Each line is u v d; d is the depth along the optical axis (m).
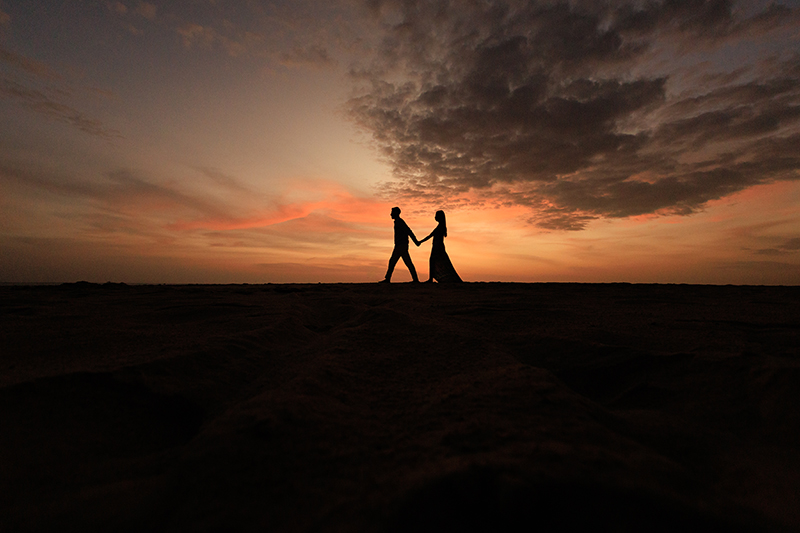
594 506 0.61
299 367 1.56
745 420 1.08
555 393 1.12
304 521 0.63
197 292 4.68
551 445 0.78
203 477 0.73
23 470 0.80
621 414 1.19
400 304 3.48
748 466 0.86
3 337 1.79
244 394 1.29
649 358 1.54
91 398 1.11
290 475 0.75
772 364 1.27
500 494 0.63
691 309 3.20
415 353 1.70
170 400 1.17
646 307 3.35
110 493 0.73
